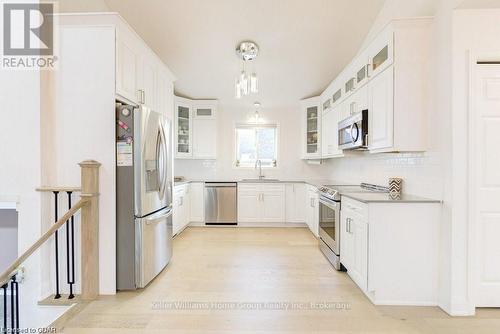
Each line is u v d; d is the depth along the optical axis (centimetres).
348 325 204
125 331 197
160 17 341
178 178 529
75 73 252
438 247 233
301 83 479
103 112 252
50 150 253
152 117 276
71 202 253
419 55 240
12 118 245
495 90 221
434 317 215
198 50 396
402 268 236
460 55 214
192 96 527
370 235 236
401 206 235
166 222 312
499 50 212
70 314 220
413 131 242
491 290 223
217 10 333
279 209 525
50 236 229
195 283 275
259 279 285
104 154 253
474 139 217
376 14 331
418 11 256
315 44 384
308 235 464
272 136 581
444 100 223
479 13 213
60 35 251
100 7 321
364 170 390
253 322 207
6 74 245
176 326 203
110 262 254
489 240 222
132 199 256
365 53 298
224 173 573
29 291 244
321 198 371
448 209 221
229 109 573
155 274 283
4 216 283
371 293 240
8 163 246
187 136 523
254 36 371
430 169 243
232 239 438
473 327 201
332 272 304
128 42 271
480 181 221
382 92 259
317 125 510
